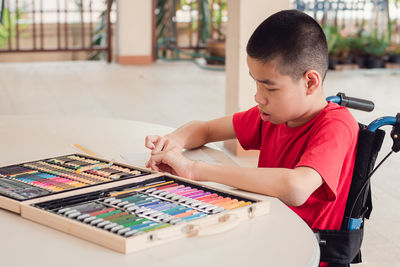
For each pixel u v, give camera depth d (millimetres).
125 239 841
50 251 861
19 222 978
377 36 8016
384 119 1281
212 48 7453
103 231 874
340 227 1295
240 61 3379
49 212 958
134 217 953
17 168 1250
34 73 6738
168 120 4480
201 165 1218
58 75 6613
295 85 1191
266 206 1022
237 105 3436
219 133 1592
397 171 3301
